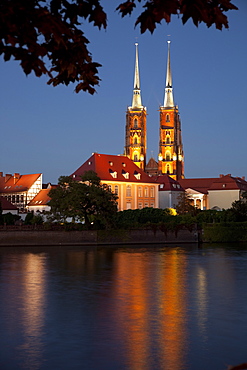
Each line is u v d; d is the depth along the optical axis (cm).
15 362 2470
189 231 12988
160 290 5025
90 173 11825
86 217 11994
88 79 987
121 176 18088
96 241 11962
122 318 3581
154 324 3366
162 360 2503
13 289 5097
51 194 11775
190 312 3816
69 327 3278
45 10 813
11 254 9419
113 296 4631
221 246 11844
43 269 6956
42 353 2636
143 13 824
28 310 3912
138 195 18350
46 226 11675
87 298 4509
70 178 11775
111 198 11969
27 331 3161
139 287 5241
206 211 14988
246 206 14412
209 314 3734
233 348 2734
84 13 859
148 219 13675
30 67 830
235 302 4281
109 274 6397
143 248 11106
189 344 2822
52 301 4344
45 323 3412
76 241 11819
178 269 6975
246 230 13575
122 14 846
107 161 18150
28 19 792
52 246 11562
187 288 5166
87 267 7225
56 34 812
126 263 7794
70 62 932
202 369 2353
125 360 2505
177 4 811
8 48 816
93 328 3241
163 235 12731
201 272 6631
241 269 6975
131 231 12362
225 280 5822
